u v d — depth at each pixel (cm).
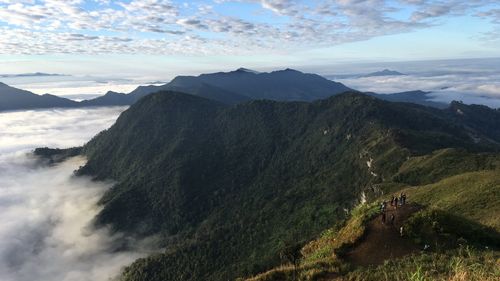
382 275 2642
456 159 11981
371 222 3550
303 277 2830
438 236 3244
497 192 5616
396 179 12319
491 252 2891
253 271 11562
